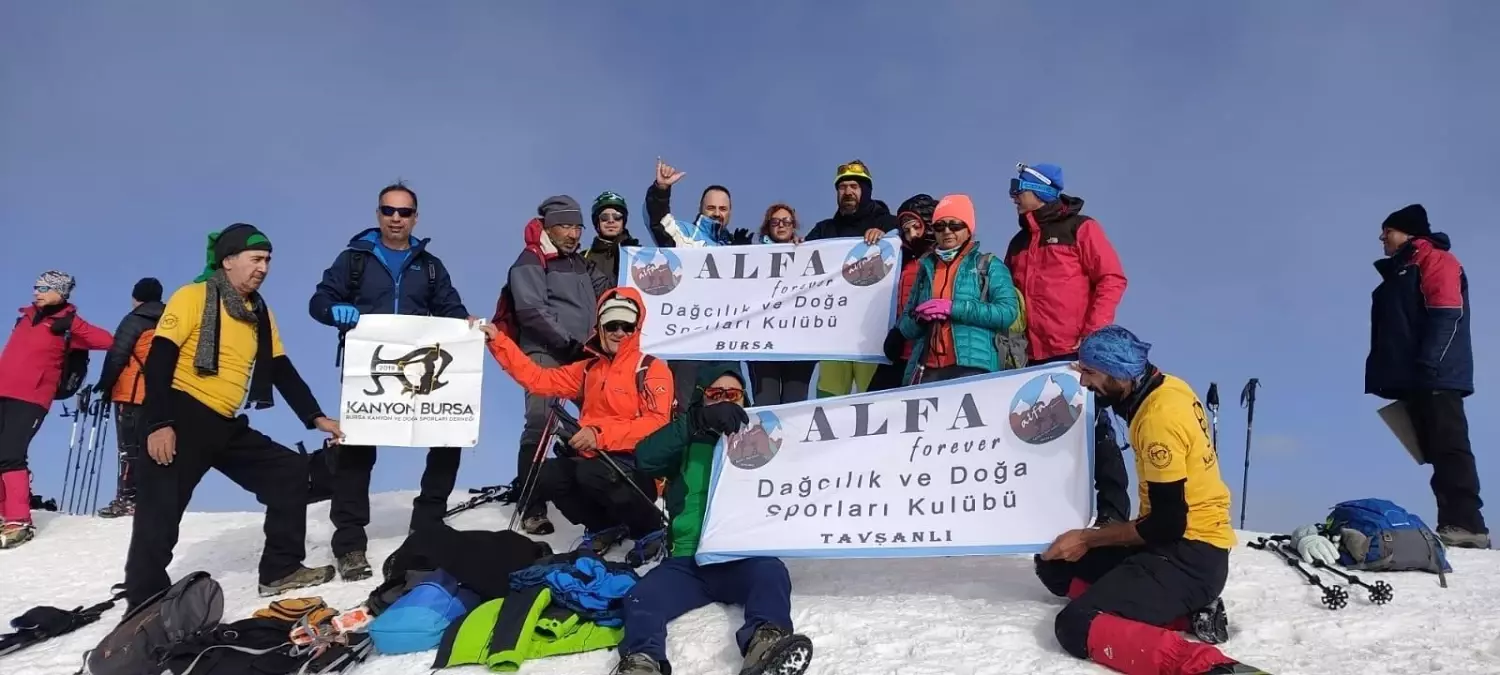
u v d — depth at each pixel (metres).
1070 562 4.80
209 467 5.96
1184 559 4.24
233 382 5.90
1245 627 4.49
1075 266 6.29
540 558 5.17
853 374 8.07
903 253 7.38
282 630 5.05
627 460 6.17
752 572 4.86
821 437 5.41
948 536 5.02
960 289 6.25
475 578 5.03
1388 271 7.29
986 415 5.24
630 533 6.44
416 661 4.68
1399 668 3.90
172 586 5.10
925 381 6.32
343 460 6.48
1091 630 3.98
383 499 9.47
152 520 5.56
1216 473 4.39
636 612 4.59
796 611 4.88
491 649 4.52
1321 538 5.64
